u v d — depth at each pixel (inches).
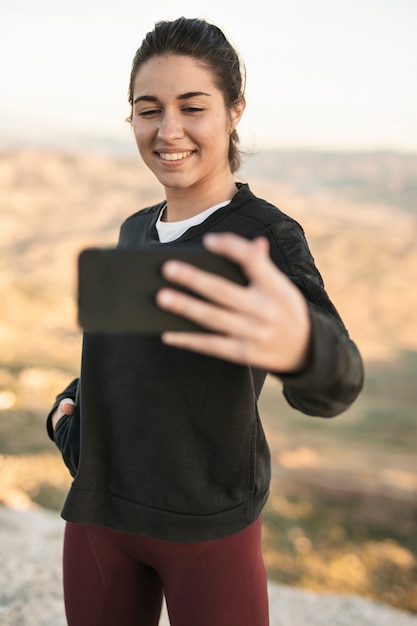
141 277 32.1
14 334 1342.3
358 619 131.0
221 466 53.6
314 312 33.3
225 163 56.9
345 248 3248.0
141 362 53.7
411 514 659.4
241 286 32.0
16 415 552.7
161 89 53.4
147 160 56.4
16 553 130.1
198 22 54.9
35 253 3026.6
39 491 379.9
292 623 125.6
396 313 2581.2
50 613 105.7
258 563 57.1
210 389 52.6
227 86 54.8
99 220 3661.4
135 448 54.4
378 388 1739.7
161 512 53.7
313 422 1210.0
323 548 431.5
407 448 1092.5
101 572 59.4
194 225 54.7
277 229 49.9
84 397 56.8
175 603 55.6
